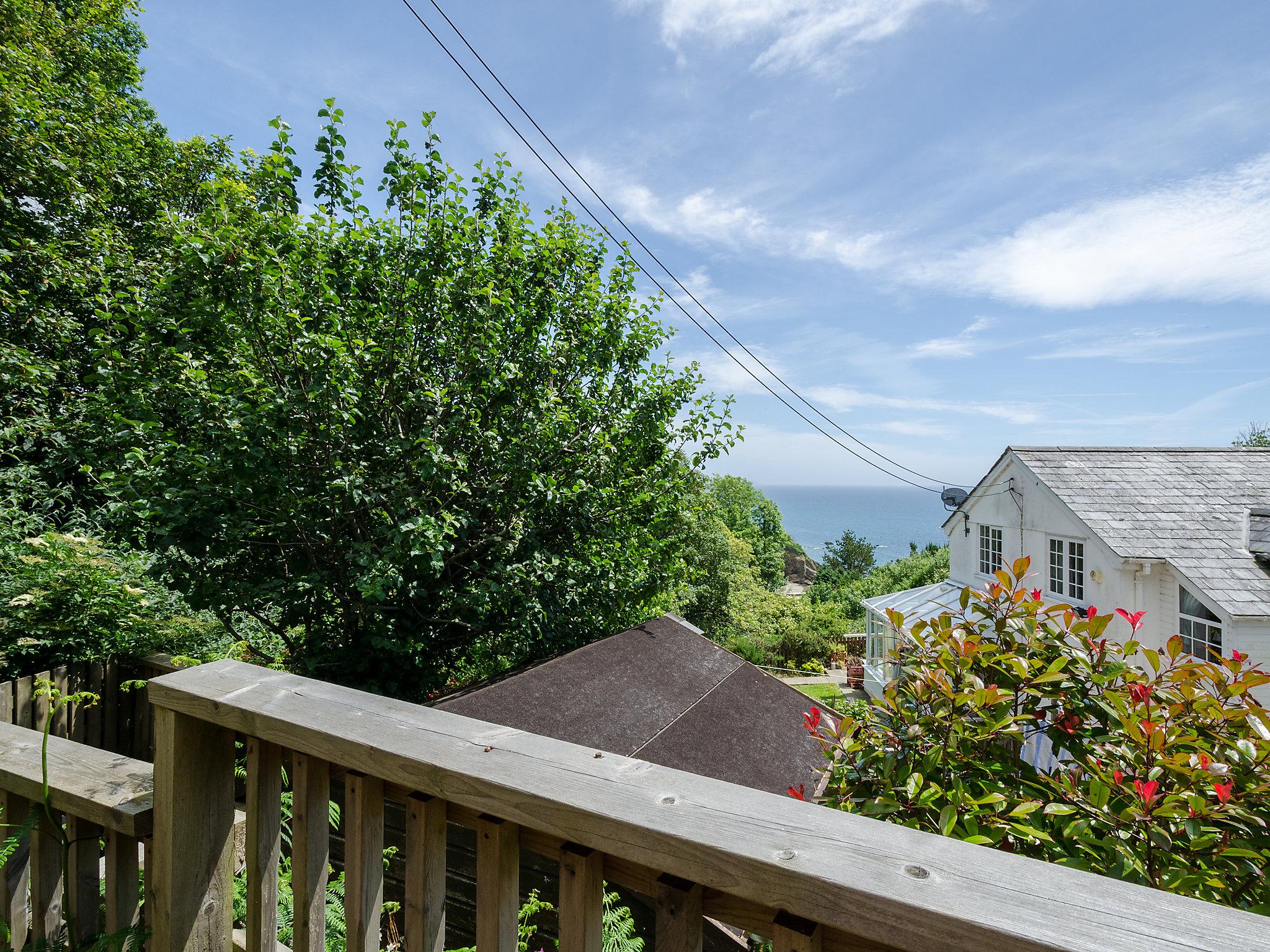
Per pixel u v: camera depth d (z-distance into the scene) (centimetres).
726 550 1834
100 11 1025
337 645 500
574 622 634
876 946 62
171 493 397
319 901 108
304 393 424
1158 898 53
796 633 2138
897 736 187
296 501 451
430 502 492
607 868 79
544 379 546
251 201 455
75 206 773
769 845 63
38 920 124
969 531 1427
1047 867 58
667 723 388
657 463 642
